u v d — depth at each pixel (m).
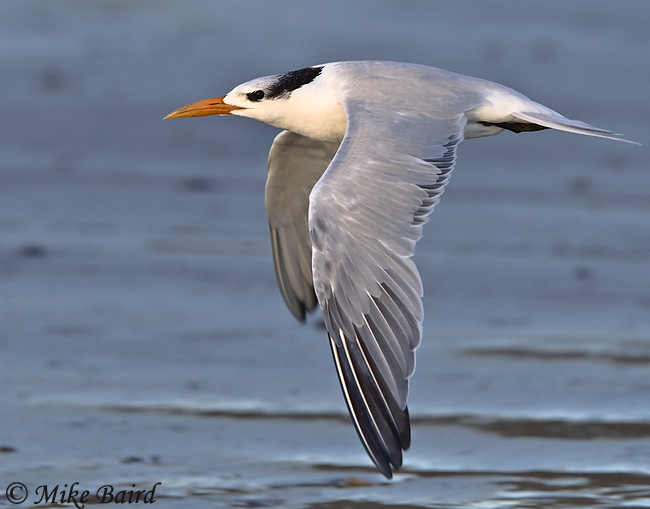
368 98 9.99
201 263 17.19
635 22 34.88
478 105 10.09
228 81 28.64
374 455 8.57
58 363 13.23
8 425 11.50
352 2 36.53
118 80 28.39
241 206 20.09
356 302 8.70
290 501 9.93
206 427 11.55
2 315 14.79
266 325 14.77
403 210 8.79
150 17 34.59
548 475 10.43
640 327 14.73
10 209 19.56
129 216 19.38
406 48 31.27
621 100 27.73
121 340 14.05
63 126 24.95
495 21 34.50
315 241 8.78
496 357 13.62
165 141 24.23
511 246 18.00
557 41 32.62
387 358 8.60
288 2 36.38
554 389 12.57
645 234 18.61
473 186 21.20
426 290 16.11
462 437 11.34
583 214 19.62
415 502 9.91
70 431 11.39
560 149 23.80
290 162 11.48
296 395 12.45
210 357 13.55
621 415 11.86
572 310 15.38
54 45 31.25
